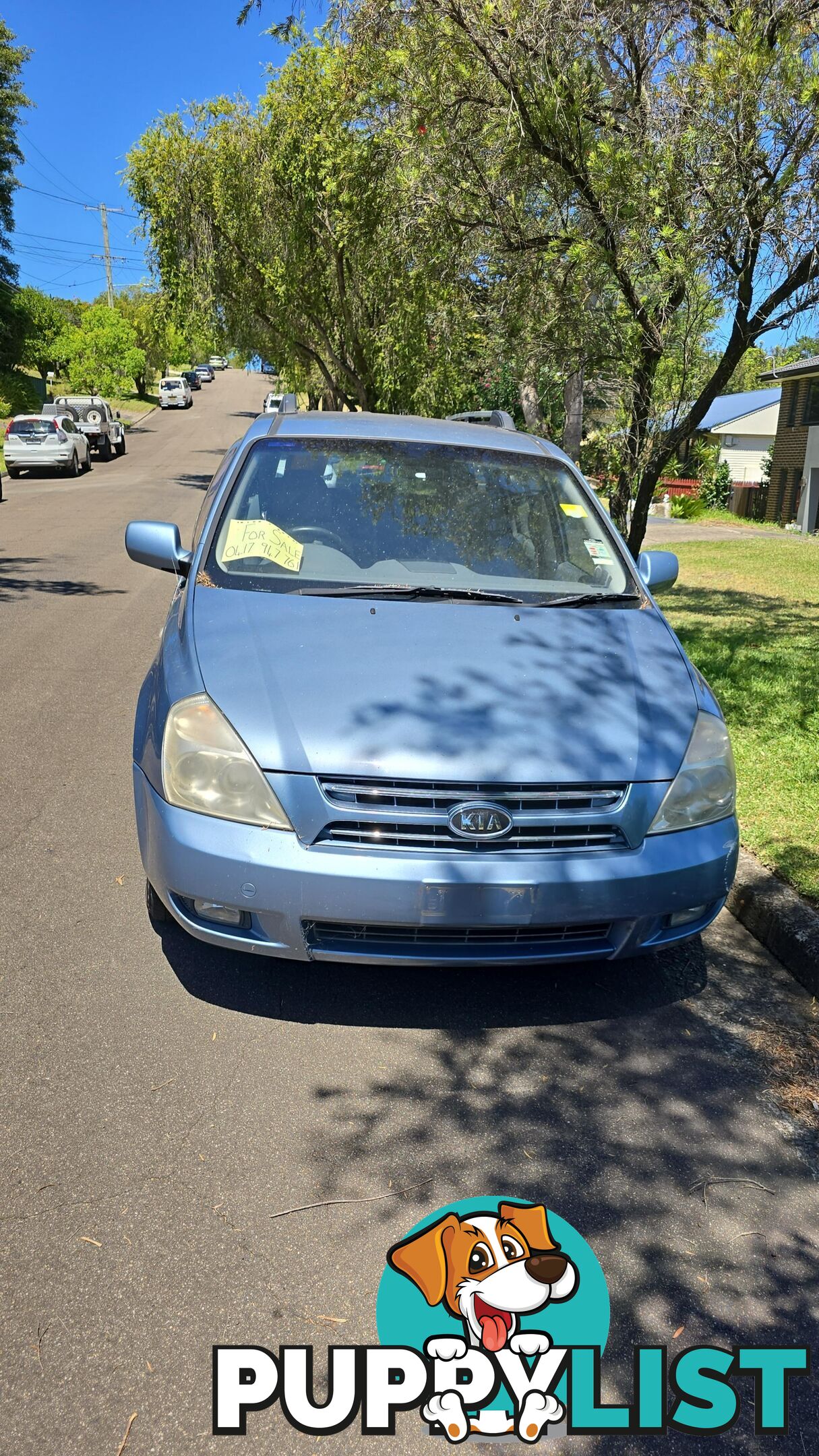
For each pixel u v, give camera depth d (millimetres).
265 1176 2738
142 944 3863
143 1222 2557
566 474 4824
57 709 6922
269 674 3371
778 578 15719
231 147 22500
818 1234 2688
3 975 3621
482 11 7746
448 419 5727
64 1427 2043
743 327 8430
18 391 52812
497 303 9383
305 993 3607
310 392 35000
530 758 3172
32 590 11508
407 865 3057
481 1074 3232
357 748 3117
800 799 5492
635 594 4285
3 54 50094
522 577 4195
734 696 7629
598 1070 3303
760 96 7156
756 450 42031
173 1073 3129
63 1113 2930
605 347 8758
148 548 4379
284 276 22844
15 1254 2439
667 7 7934
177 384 70875
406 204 9359
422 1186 2742
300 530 4215
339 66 12461
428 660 3492
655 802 3281
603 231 8188
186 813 3180
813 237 7500
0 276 55062
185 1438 2041
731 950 4191
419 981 3734
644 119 8078
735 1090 3254
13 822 4977
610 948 3312
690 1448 2129
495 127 8344
